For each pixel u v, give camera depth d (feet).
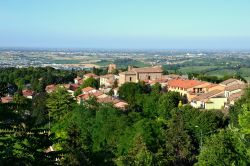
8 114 53.72
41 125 56.13
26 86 598.34
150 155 157.89
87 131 242.17
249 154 108.37
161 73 504.02
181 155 200.75
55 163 61.16
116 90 411.75
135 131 213.66
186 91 384.47
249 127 106.73
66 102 316.19
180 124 214.07
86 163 158.10
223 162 116.98
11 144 53.78
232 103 315.99
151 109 314.55
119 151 208.44
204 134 225.97
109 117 240.73
